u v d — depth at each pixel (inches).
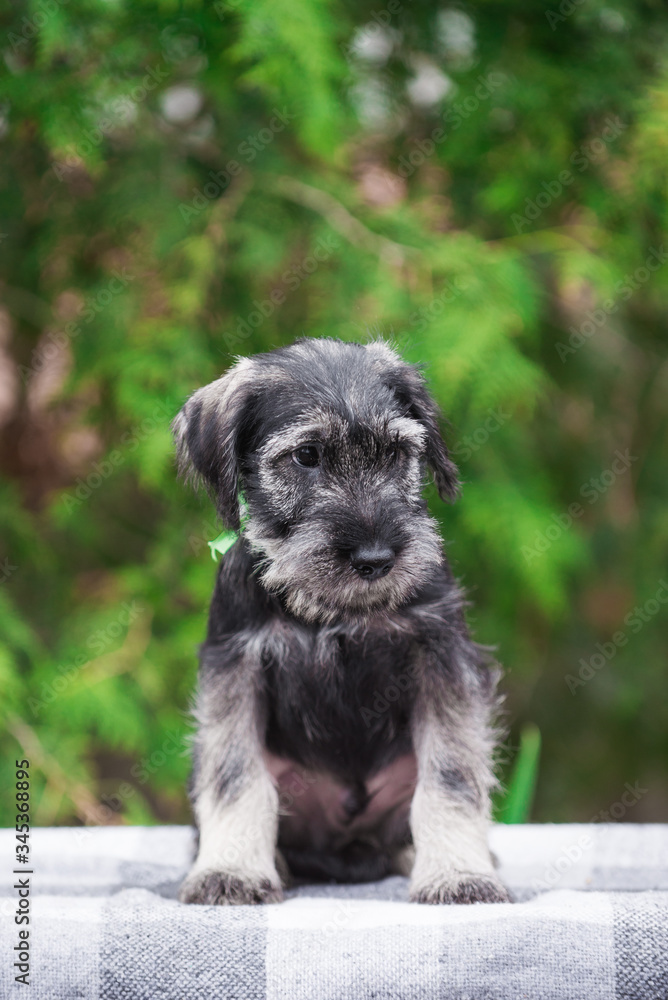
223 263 242.5
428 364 164.9
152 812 264.2
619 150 237.6
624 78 238.1
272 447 136.8
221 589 140.1
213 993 98.0
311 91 214.5
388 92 253.1
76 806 231.0
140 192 242.1
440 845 127.4
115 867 149.6
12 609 239.1
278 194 243.6
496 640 257.8
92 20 220.2
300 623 135.5
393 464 137.9
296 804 144.8
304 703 136.9
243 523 140.1
